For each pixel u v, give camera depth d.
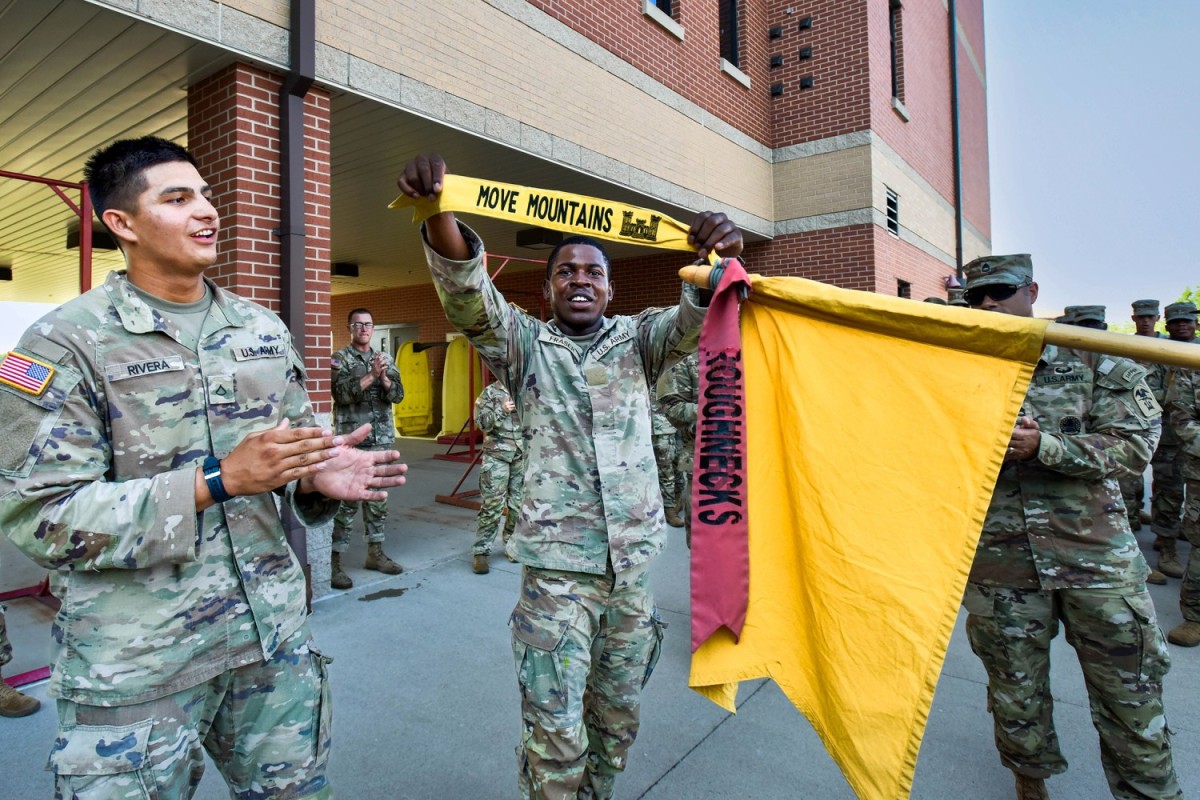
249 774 1.64
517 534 2.10
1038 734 2.38
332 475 1.67
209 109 4.64
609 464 2.07
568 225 1.88
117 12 3.88
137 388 1.48
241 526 1.59
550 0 6.58
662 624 2.25
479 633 4.11
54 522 1.32
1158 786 2.23
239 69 4.43
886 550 1.62
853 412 1.72
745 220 9.80
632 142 7.66
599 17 7.21
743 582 1.77
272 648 1.60
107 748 1.39
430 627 4.20
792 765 2.78
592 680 2.19
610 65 7.35
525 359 2.21
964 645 4.00
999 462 1.54
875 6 10.11
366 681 3.47
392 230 10.07
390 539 6.32
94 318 1.46
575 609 2.00
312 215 4.72
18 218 8.84
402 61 5.23
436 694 3.34
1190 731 3.01
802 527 1.73
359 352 5.68
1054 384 2.55
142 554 1.34
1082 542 2.30
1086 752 2.86
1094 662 2.29
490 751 2.85
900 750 1.52
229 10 4.26
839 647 1.63
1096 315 3.08
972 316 1.59
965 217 15.71
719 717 3.17
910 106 11.67
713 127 9.09
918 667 1.54
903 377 1.68
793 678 1.75
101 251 10.35
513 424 5.29
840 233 10.02
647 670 2.22
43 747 2.85
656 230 1.99
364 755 2.81
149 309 1.52
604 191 7.73
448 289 1.92
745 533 1.78
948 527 1.57
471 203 1.76
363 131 5.88
